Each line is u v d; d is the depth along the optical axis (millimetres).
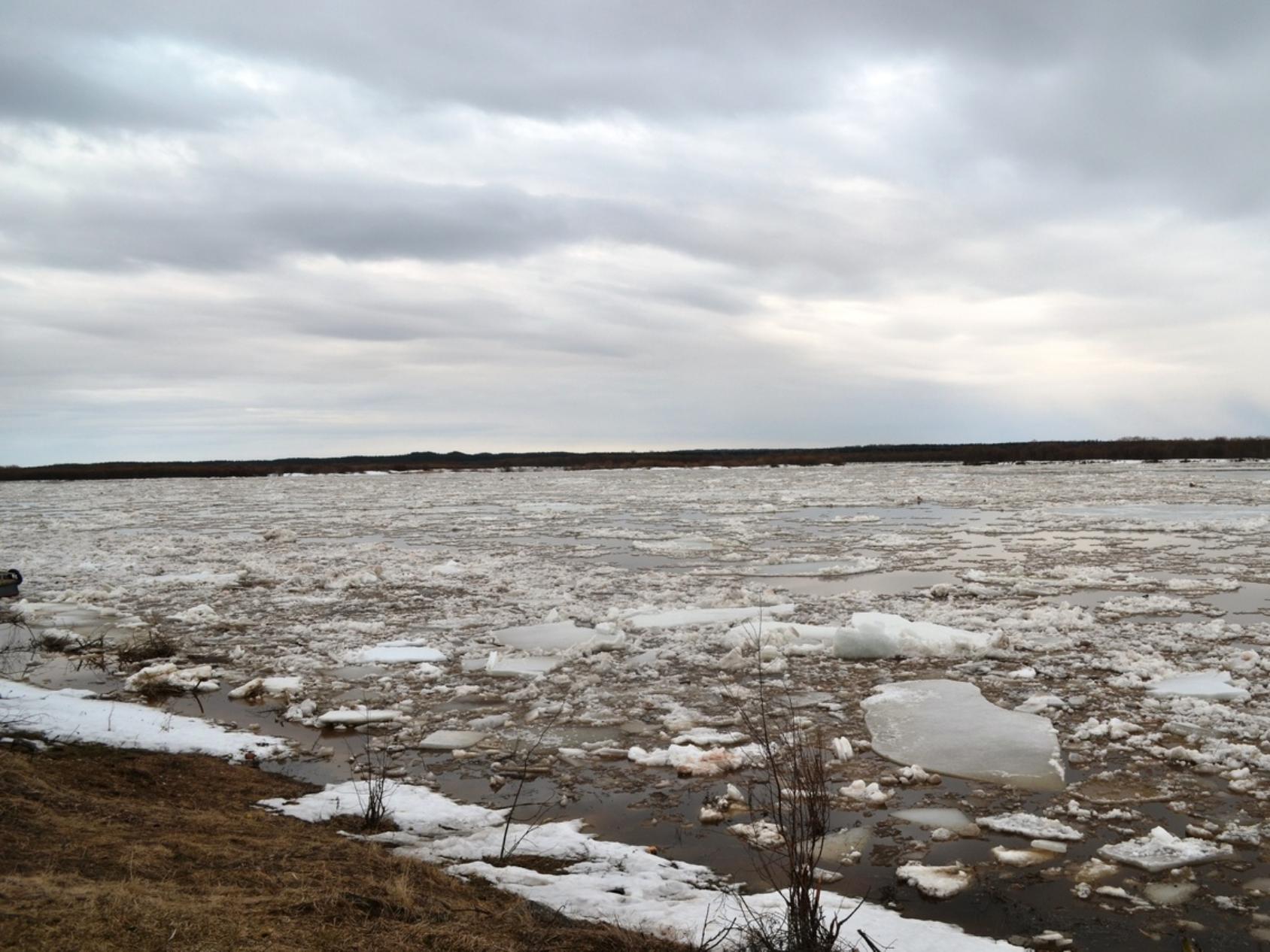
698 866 5289
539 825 5883
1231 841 5652
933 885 5051
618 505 37906
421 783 6863
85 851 4238
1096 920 4766
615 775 6977
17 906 3344
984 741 7480
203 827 5117
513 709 8750
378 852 4957
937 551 20328
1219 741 7285
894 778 6766
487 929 4039
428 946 3682
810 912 4129
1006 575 16453
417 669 10242
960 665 9969
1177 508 30656
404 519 32219
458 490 53406
